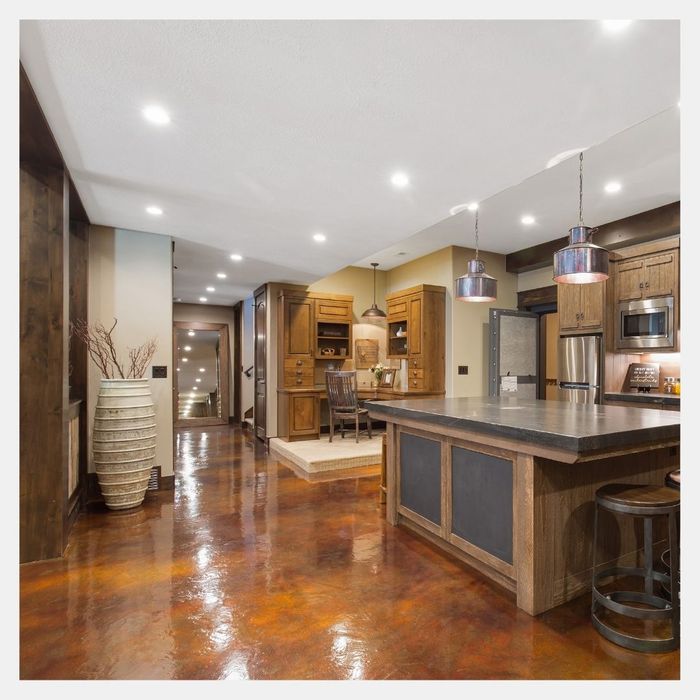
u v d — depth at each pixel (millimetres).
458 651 1770
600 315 4879
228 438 7121
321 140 2422
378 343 7547
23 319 2656
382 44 1676
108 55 1736
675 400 4219
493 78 1879
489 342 6086
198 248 4629
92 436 3766
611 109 2117
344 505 3672
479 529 2426
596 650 1777
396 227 3910
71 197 3240
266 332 6605
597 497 1991
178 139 2416
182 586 2303
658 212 4520
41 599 2174
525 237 5652
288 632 1896
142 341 4051
